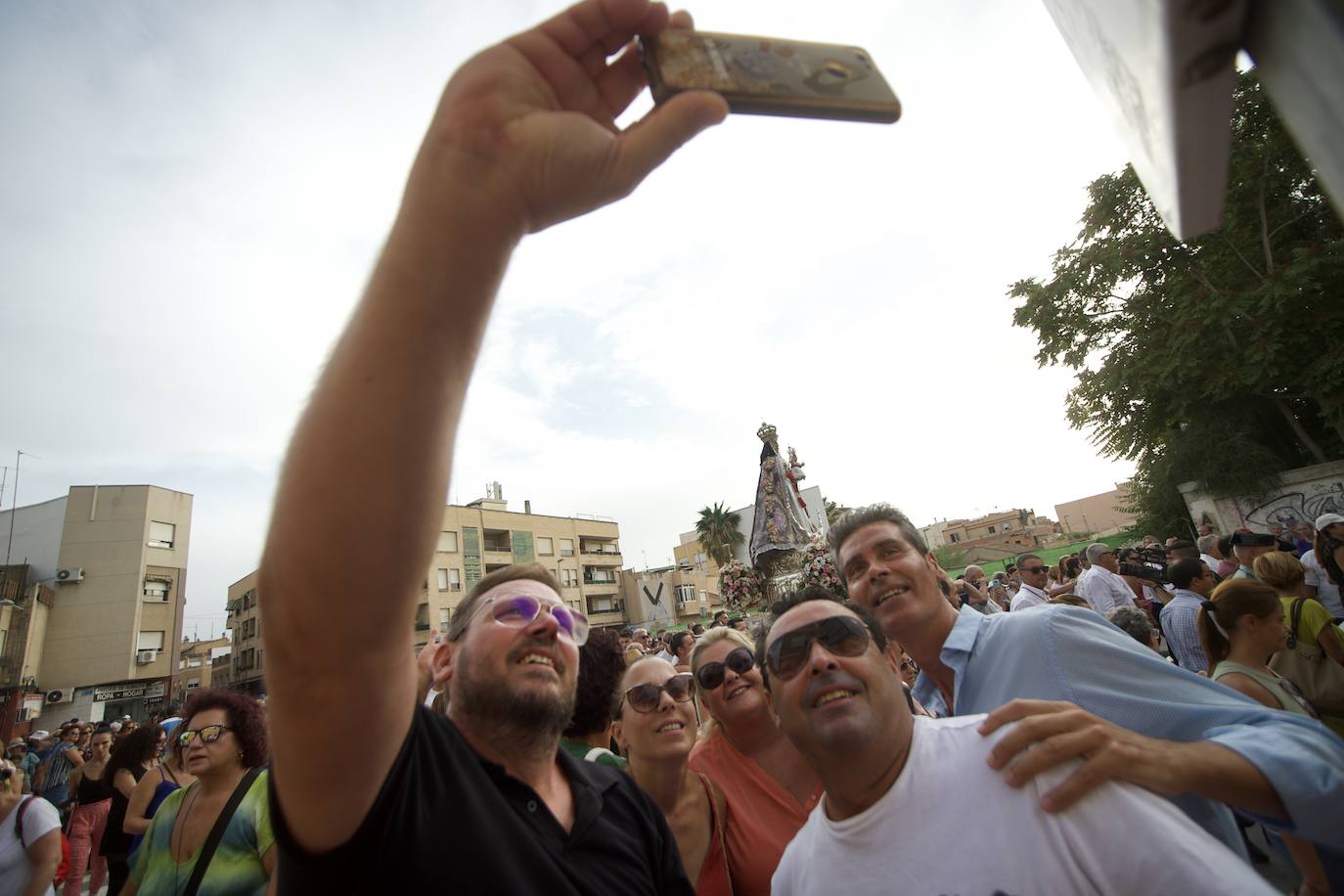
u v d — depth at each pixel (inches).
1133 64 19.9
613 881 69.6
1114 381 711.7
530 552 1971.0
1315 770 60.6
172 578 1378.0
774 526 586.2
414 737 59.7
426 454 37.8
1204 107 18.1
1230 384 631.8
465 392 39.6
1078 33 25.5
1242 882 50.4
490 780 69.0
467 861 55.5
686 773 116.6
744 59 34.9
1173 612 220.1
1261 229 637.3
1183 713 75.0
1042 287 759.1
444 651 90.7
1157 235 667.4
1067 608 90.6
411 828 53.3
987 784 61.4
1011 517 3129.9
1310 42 15.0
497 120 36.5
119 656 1256.2
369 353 36.9
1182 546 341.1
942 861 59.9
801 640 73.9
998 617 99.6
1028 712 64.6
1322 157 16.6
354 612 37.9
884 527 112.4
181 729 125.4
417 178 37.8
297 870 45.0
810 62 35.4
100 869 278.8
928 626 106.2
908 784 65.7
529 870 60.8
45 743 452.1
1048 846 56.5
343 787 43.6
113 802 214.4
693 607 2116.1
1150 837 53.4
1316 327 585.0
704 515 1726.1
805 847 74.2
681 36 35.6
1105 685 81.2
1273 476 631.2
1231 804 60.6
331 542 36.8
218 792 121.2
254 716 128.9
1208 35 16.2
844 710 68.9
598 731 138.4
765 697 123.4
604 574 2181.3
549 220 37.7
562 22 40.0
